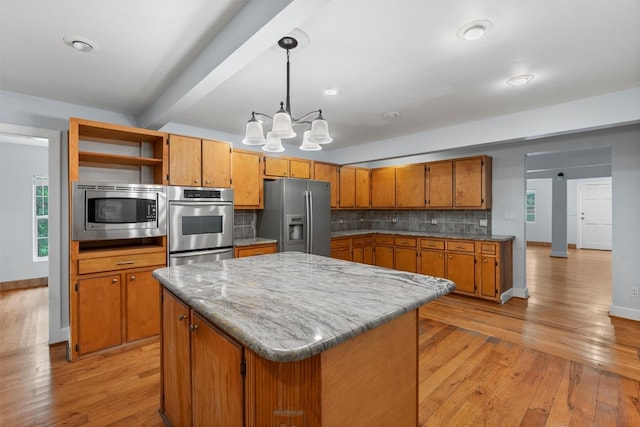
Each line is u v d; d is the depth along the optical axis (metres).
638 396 2.02
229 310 1.16
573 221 9.20
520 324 3.29
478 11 1.66
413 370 1.41
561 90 2.75
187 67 2.29
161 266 2.96
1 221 4.68
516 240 4.30
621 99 2.75
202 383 1.34
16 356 2.64
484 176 4.35
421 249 4.76
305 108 3.22
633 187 3.34
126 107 3.17
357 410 1.11
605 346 2.75
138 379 2.28
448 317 3.52
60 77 2.48
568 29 1.83
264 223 4.30
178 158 3.14
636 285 3.35
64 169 3.02
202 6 1.63
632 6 1.61
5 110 2.76
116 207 2.71
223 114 3.42
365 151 4.96
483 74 2.43
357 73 2.41
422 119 3.61
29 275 4.90
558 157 6.36
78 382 2.23
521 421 1.81
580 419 1.81
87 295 2.60
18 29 1.83
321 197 4.49
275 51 2.07
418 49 2.05
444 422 1.81
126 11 1.67
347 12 1.66
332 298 1.31
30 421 1.82
